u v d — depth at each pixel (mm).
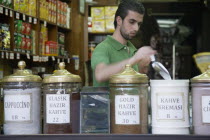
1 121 1594
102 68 2041
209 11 9031
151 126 1381
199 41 9203
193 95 1361
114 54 2443
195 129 1349
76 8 7113
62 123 1384
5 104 1406
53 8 5934
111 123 1372
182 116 1345
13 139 1346
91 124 1386
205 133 1322
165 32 9266
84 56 7309
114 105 1357
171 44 8789
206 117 1322
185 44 9250
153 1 8992
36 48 5172
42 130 1531
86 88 1489
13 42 4383
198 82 1336
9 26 4367
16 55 4434
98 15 7316
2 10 4043
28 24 4895
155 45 5230
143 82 1354
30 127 1394
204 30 9086
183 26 9328
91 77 6516
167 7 9172
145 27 5168
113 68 1962
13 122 1386
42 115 1592
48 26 6070
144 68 2600
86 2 7328
